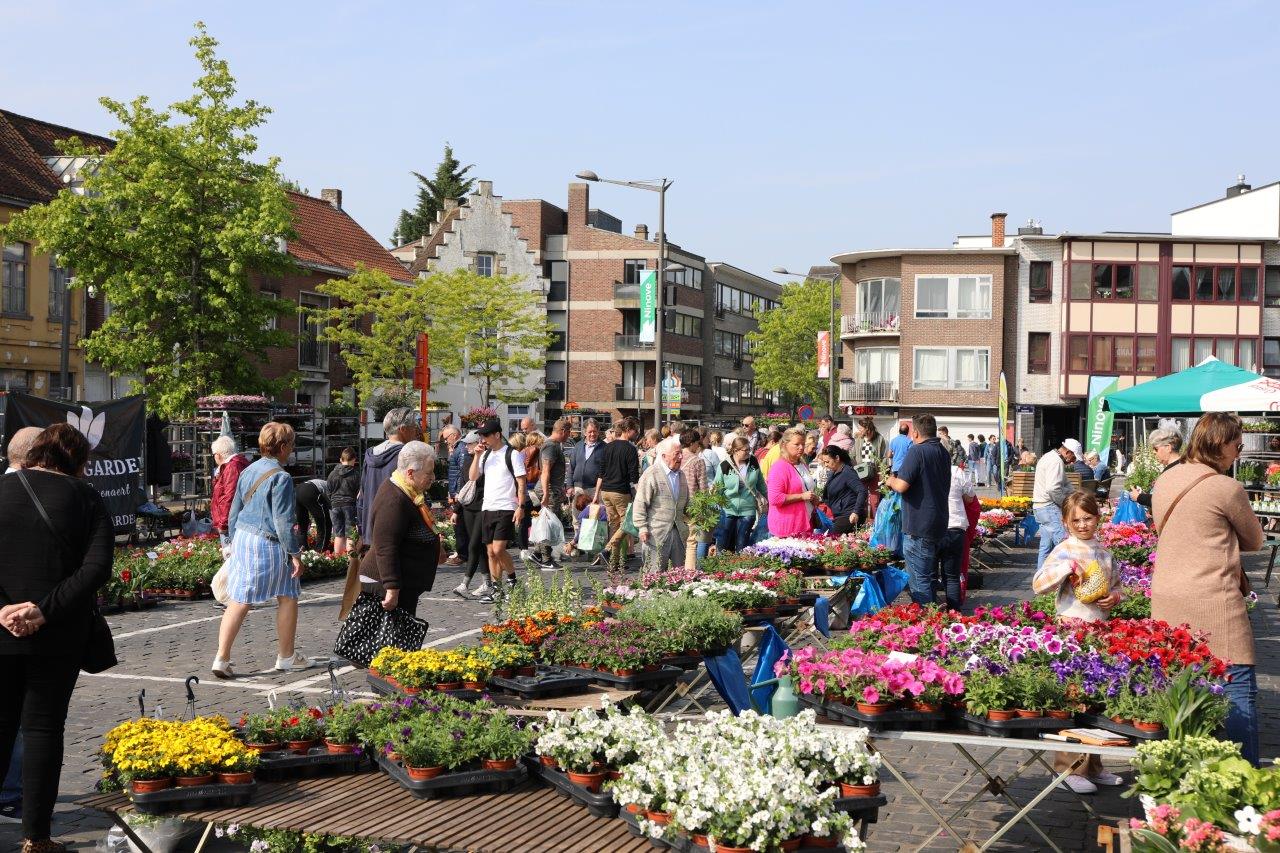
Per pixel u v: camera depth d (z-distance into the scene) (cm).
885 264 6269
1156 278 6006
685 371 7838
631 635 754
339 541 1720
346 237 5428
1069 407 6178
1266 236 6219
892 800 657
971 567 1783
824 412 7869
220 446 1507
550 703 668
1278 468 2061
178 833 525
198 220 2911
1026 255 6088
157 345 2908
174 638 1164
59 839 587
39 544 566
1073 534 709
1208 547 602
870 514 1645
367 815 486
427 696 623
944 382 6122
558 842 452
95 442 1655
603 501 1728
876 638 660
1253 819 388
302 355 4697
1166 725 514
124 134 2888
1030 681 551
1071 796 657
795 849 441
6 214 3347
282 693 897
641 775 474
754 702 742
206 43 2939
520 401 5678
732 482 1537
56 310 3500
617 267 7331
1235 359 5981
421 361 2825
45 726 559
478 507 1472
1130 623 614
